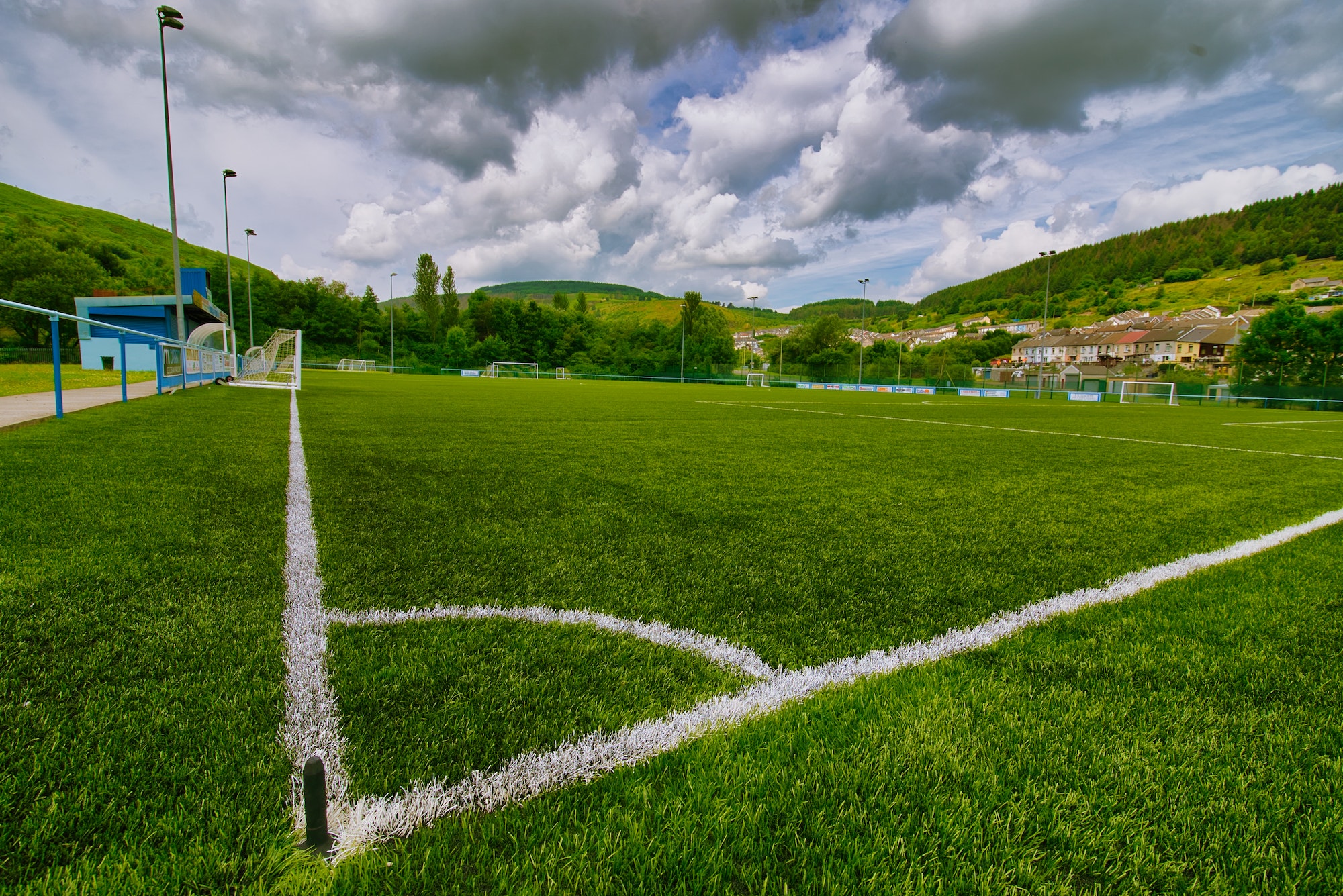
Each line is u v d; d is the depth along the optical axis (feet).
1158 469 20.83
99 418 24.50
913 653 6.19
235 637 5.96
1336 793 4.10
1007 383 138.10
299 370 56.03
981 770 4.24
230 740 4.28
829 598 7.72
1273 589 8.50
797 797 3.93
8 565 7.68
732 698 5.19
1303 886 3.36
